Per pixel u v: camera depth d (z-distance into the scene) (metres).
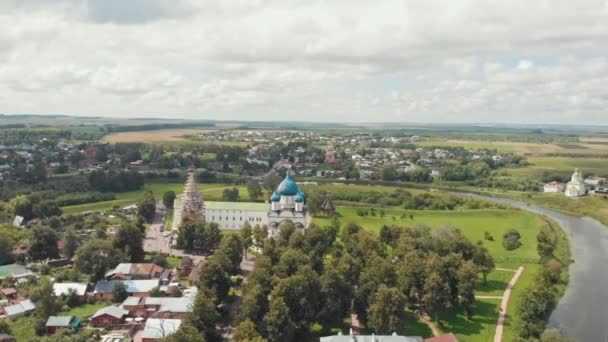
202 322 193.00
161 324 195.25
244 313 197.00
